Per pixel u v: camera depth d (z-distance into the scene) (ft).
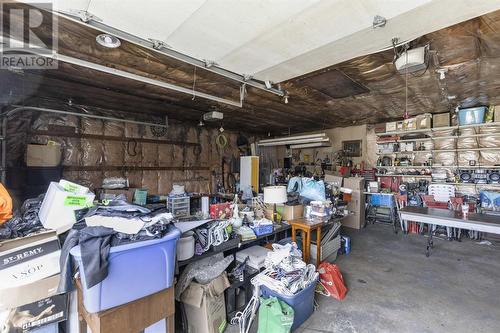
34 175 11.49
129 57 7.56
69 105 13.50
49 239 5.16
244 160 21.49
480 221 10.67
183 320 6.49
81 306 5.04
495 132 15.31
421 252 12.67
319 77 9.60
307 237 9.59
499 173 15.08
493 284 9.29
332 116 17.39
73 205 6.12
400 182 18.62
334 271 8.94
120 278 4.50
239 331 6.69
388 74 9.34
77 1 4.75
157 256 4.98
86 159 14.35
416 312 7.54
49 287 4.94
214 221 7.90
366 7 5.06
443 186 16.25
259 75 8.83
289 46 6.66
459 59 8.04
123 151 15.93
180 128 19.15
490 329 6.78
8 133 11.56
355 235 15.69
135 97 12.43
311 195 11.73
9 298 4.52
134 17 5.30
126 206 5.96
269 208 10.85
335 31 5.91
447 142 17.20
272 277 7.06
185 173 19.48
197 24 5.60
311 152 23.80
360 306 7.84
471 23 6.02
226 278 6.95
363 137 20.57
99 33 6.13
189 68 8.45
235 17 5.33
